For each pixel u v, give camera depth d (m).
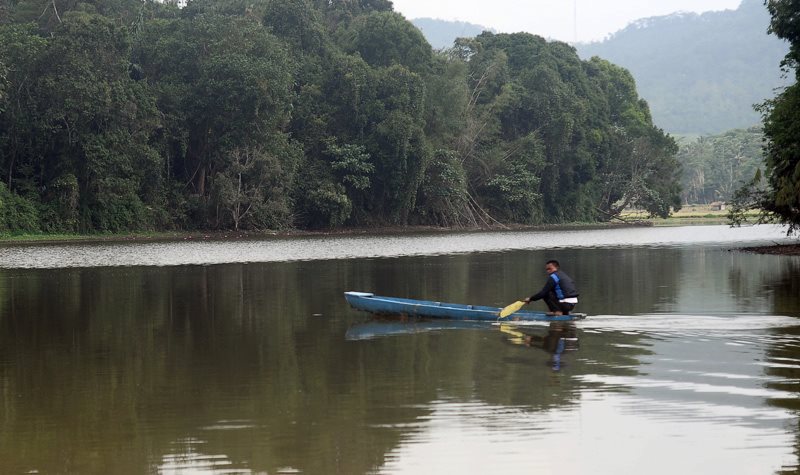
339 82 81.50
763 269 34.91
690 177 199.62
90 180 65.06
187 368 15.78
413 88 81.94
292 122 80.75
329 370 15.40
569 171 102.00
